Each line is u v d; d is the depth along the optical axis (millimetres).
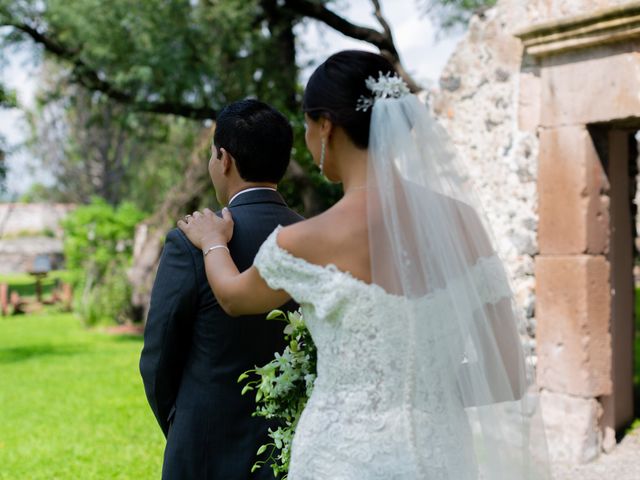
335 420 1548
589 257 4512
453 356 1582
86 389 7254
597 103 4406
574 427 4516
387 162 1590
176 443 1930
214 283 1737
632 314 5402
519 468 1661
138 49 10492
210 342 1925
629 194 5473
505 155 4930
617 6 4082
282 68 11422
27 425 5801
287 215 2080
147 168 29688
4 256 33312
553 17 4590
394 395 1541
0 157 12734
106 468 4578
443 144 1732
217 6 10664
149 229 11914
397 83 1660
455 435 1579
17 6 10984
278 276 1564
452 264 1588
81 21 10430
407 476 1509
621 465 4391
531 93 4785
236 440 1943
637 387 6430
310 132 1682
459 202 1702
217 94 11352
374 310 1522
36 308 16172
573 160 4531
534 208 4766
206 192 11086
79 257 13039
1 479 4375
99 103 15523
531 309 4770
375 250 1540
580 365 4504
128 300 12641
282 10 10891
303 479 1576
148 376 1958
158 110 11266
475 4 9984
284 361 1831
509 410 1668
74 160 30438
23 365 8789
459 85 5219
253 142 2018
